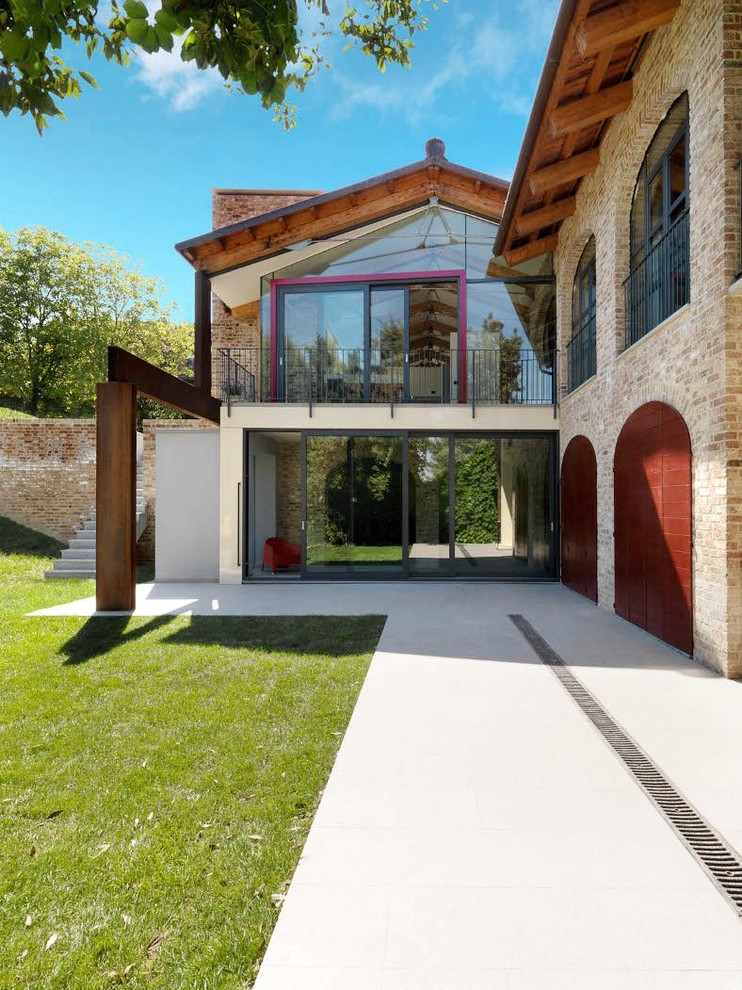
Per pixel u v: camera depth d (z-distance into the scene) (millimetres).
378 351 11570
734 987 1703
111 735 3572
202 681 4641
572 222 9484
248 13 2236
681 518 5539
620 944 1868
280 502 13312
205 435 11242
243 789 2900
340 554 10680
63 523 13500
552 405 10508
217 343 14641
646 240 6844
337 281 11633
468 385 11328
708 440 5016
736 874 2242
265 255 11211
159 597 8945
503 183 11023
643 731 3652
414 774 3061
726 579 4754
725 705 4121
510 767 3145
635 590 6703
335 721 3795
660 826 2572
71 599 8734
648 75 6223
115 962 1820
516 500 10742
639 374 6562
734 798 2822
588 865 2289
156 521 11172
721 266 4750
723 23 4719
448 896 2098
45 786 2951
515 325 11367
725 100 4707
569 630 6547
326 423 10656
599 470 8031
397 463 10703
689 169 5504
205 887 2168
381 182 11164
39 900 2113
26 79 2363
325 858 2324
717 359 4828
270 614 7465
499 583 10398
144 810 2713
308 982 1715
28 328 24062
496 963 1787
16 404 25047
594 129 7516
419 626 6734
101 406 7414
